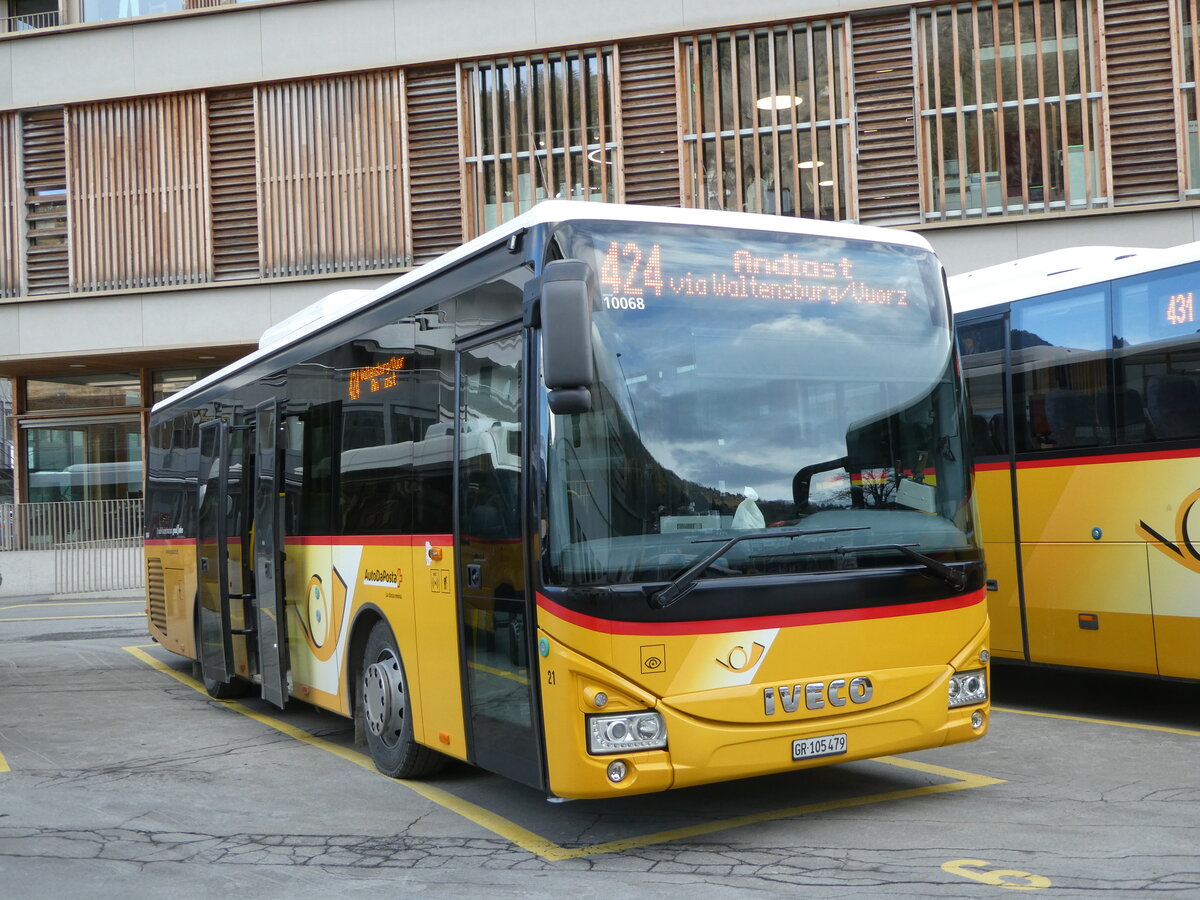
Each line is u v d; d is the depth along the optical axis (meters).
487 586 6.28
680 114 21.03
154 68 23.28
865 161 20.31
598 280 5.83
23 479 26.30
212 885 5.62
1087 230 19.22
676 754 5.52
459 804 7.07
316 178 22.69
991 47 19.77
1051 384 9.16
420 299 7.33
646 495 5.64
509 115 21.89
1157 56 18.97
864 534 6.03
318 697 8.79
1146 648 8.43
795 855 5.71
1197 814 6.21
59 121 23.98
